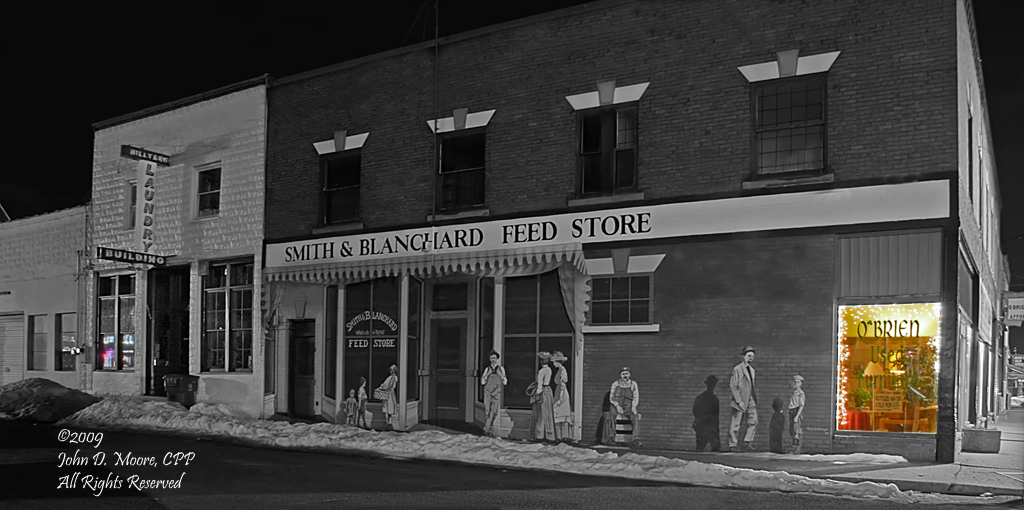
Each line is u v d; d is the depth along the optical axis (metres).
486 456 13.24
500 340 16.77
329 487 10.64
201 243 21.70
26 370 26.45
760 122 14.63
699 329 14.73
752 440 14.02
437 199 17.88
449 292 17.84
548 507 9.27
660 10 15.53
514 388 16.62
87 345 24.33
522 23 16.98
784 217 14.14
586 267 15.83
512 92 17.05
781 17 14.43
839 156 13.83
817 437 13.66
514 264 16.64
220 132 21.56
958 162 13.03
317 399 19.31
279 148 20.44
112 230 24.11
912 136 13.31
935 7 13.28
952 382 12.86
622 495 10.08
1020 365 45.31
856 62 13.80
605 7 16.09
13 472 11.71
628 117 15.91
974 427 14.62
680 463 11.77
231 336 21.11
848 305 13.71
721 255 14.66
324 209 19.70
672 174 15.19
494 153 17.12
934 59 13.25
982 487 10.59
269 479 11.28
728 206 14.62
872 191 13.52
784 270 14.12
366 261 18.20
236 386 20.59
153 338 22.95
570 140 16.30
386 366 18.31
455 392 17.53
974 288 17.59
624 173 15.85
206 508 9.16
